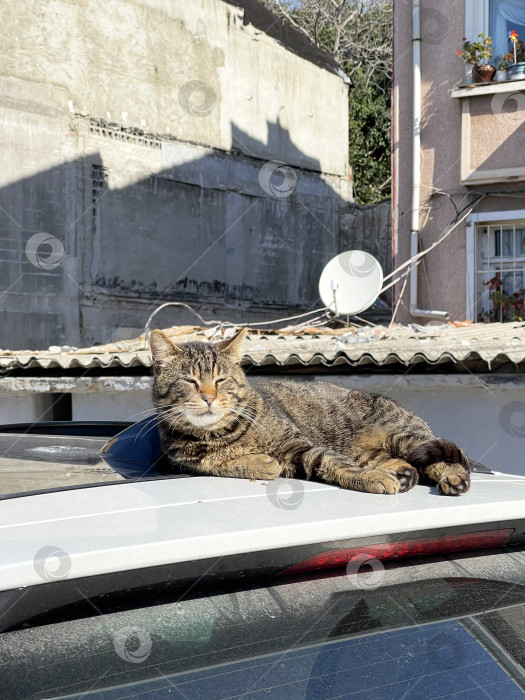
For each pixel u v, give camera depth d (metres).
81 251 12.70
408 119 9.86
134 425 2.78
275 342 6.45
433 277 9.77
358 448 2.93
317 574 1.43
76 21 12.54
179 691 1.24
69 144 12.55
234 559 1.34
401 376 5.74
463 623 1.47
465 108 9.30
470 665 1.41
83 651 1.20
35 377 7.02
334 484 2.30
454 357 5.39
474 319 9.56
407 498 1.71
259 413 2.83
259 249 15.66
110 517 1.44
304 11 22.16
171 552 1.29
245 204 15.35
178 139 14.07
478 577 1.56
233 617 1.32
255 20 15.37
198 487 1.74
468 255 9.55
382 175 21.36
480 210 9.52
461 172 9.36
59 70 12.38
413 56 9.66
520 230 9.53
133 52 13.33
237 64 14.97
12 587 1.16
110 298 13.12
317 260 16.95
